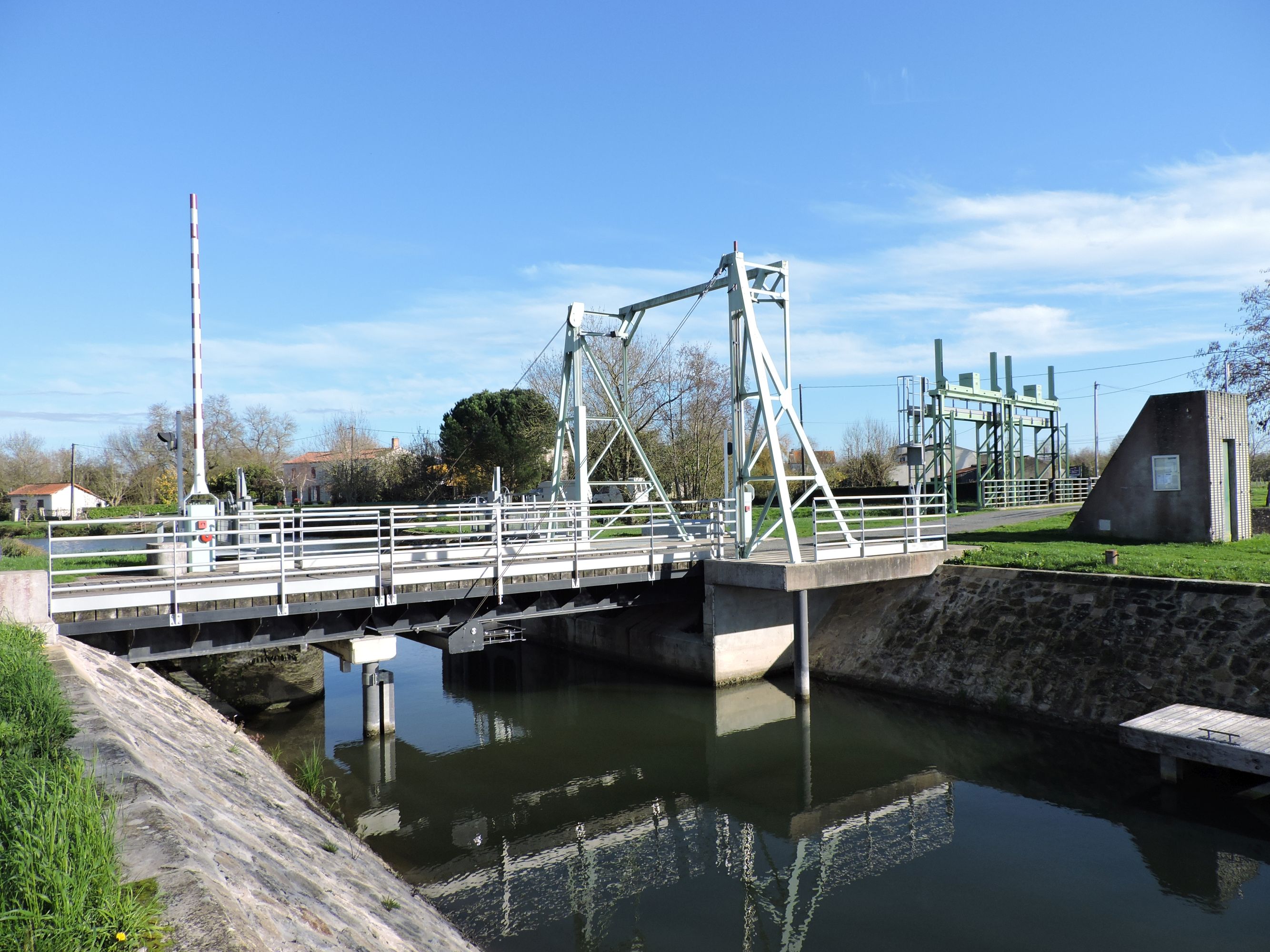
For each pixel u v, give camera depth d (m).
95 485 75.62
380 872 7.79
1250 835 9.69
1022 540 21.17
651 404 39.03
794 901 9.01
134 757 5.49
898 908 8.62
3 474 82.75
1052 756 12.77
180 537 13.55
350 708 17.36
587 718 16.53
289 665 17.36
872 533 24.39
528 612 15.45
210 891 3.73
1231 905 8.23
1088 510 20.94
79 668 8.20
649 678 19.08
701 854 10.38
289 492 77.06
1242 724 10.61
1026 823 10.58
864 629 18.11
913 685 16.06
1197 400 18.55
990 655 15.32
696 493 39.12
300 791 10.05
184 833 4.43
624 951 8.00
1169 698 12.48
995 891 8.85
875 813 11.34
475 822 11.52
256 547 12.41
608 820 11.57
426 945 5.97
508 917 8.77
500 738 15.32
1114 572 14.95
